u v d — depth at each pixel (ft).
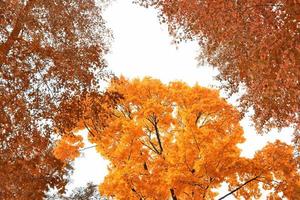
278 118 29.99
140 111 40.42
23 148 25.57
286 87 24.17
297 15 20.85
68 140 40.50
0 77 25.00
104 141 39.75
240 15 23.57
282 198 36.45
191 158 36.78
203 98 41.16
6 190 24.66
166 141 41.68
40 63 26.48
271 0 22.54
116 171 37.78
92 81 29.22
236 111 38.86
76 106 29.01
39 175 25.95
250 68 25.53
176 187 35.86
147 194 37.06
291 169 36.17
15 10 26.55
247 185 37.50
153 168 37.58
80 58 29.22
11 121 25.31
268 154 36.81
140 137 41.83
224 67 32.12
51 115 27.09
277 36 21.74
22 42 26.13
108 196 37.99
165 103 42.42
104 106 40.52
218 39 26.12
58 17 29.14
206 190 36.32
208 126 39.32
